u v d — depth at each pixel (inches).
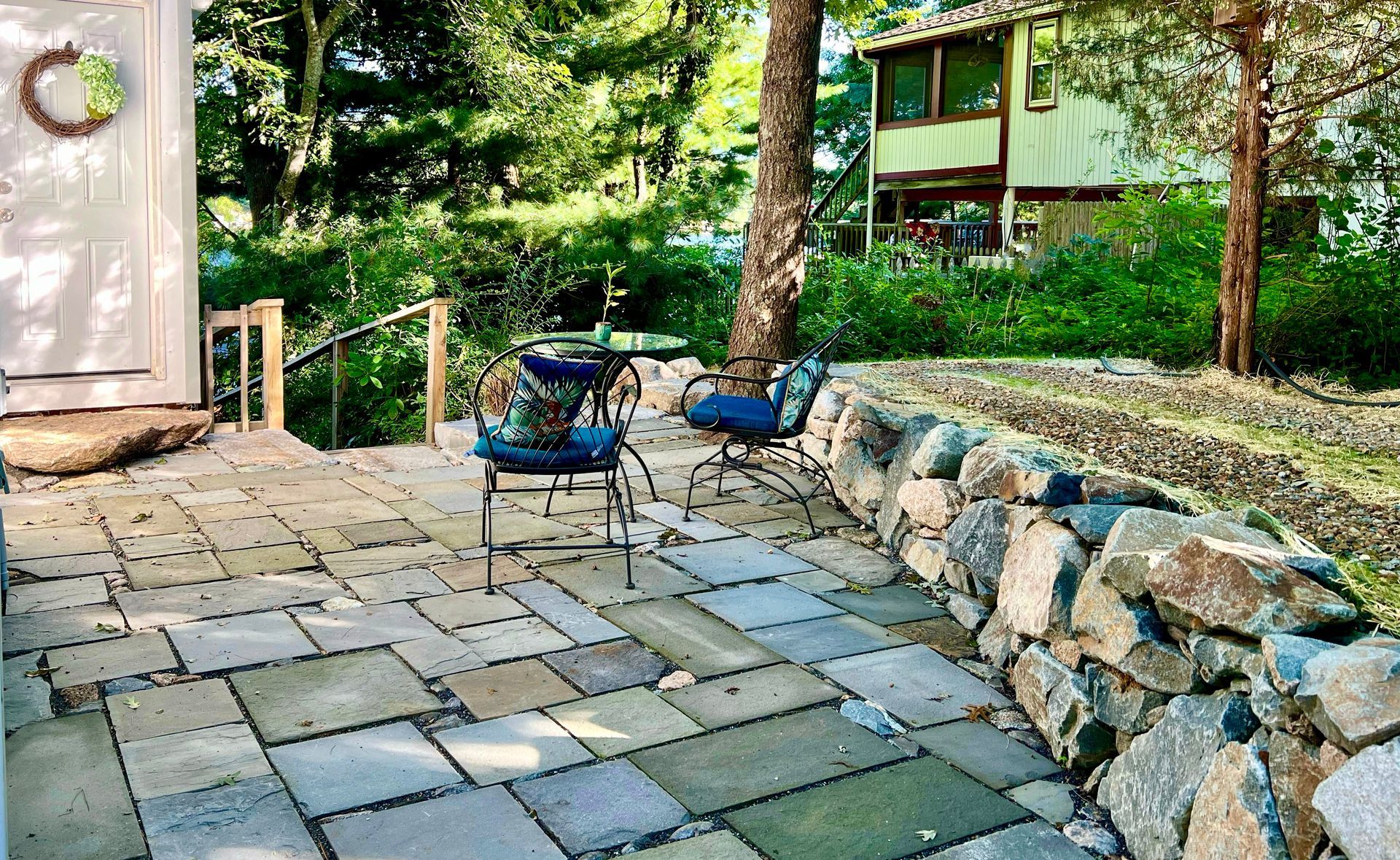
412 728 119.3
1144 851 97.7
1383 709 75.4
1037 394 218.7
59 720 118.0
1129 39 286.0
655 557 180.2
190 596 155.3
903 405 199.2
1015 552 137.4
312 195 531.5
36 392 238.5
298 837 98.3
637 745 117.1
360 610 152.5
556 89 531.8
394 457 249.1
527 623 149.9
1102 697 112.5
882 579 172.4
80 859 93.5
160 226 247.6
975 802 107.9
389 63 549.3
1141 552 109.9
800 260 280.5
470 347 407.2
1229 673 94.7
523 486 222.4
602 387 179.8
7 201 233.0
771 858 97.2
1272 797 84.4
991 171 711.7
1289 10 238.5
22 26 230.4
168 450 242.4
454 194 537.6
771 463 243.6
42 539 178.5
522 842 98.8
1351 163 276.1
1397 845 70.0
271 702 124.1
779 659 140.6
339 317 415.8
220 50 460.8
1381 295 287.4
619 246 528.7
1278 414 198.1
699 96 679.7
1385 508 130.3
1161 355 318.7
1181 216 414.3
